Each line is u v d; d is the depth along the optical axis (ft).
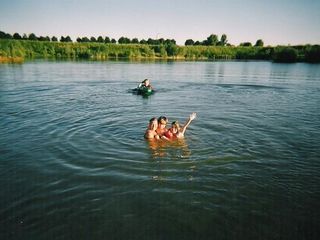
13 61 195.52
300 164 30.01
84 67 160.56
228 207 22.38
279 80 108.06
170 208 22.18
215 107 59.11
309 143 36.24
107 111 53.78
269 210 22.03
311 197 23.85
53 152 32.53
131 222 20.52
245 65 195.31
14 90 78.79
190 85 95.40
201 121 46.73
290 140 37.32
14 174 27.37
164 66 181.06
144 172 27.81
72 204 22.58
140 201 23.04
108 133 39.37
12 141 36.17
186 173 27.73
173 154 32.07
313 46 228.63
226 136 38.60
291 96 73.61
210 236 19.12
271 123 45.75
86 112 52.70
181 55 291.38
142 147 34.04
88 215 21.25
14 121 45.80
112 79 108.58
